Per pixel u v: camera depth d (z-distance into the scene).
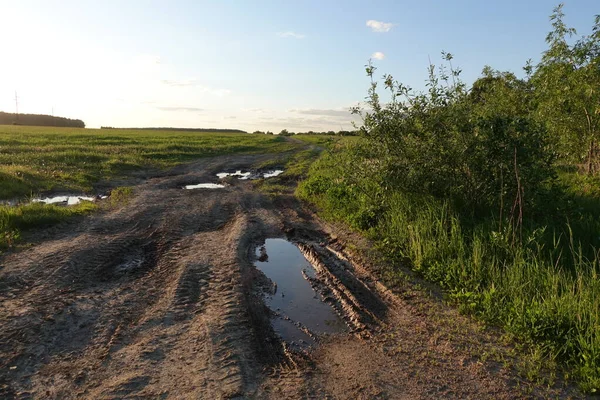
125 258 7.28
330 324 5.24
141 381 3.86
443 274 6.12
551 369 4.02
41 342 4.45
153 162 21.14
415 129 8.45
